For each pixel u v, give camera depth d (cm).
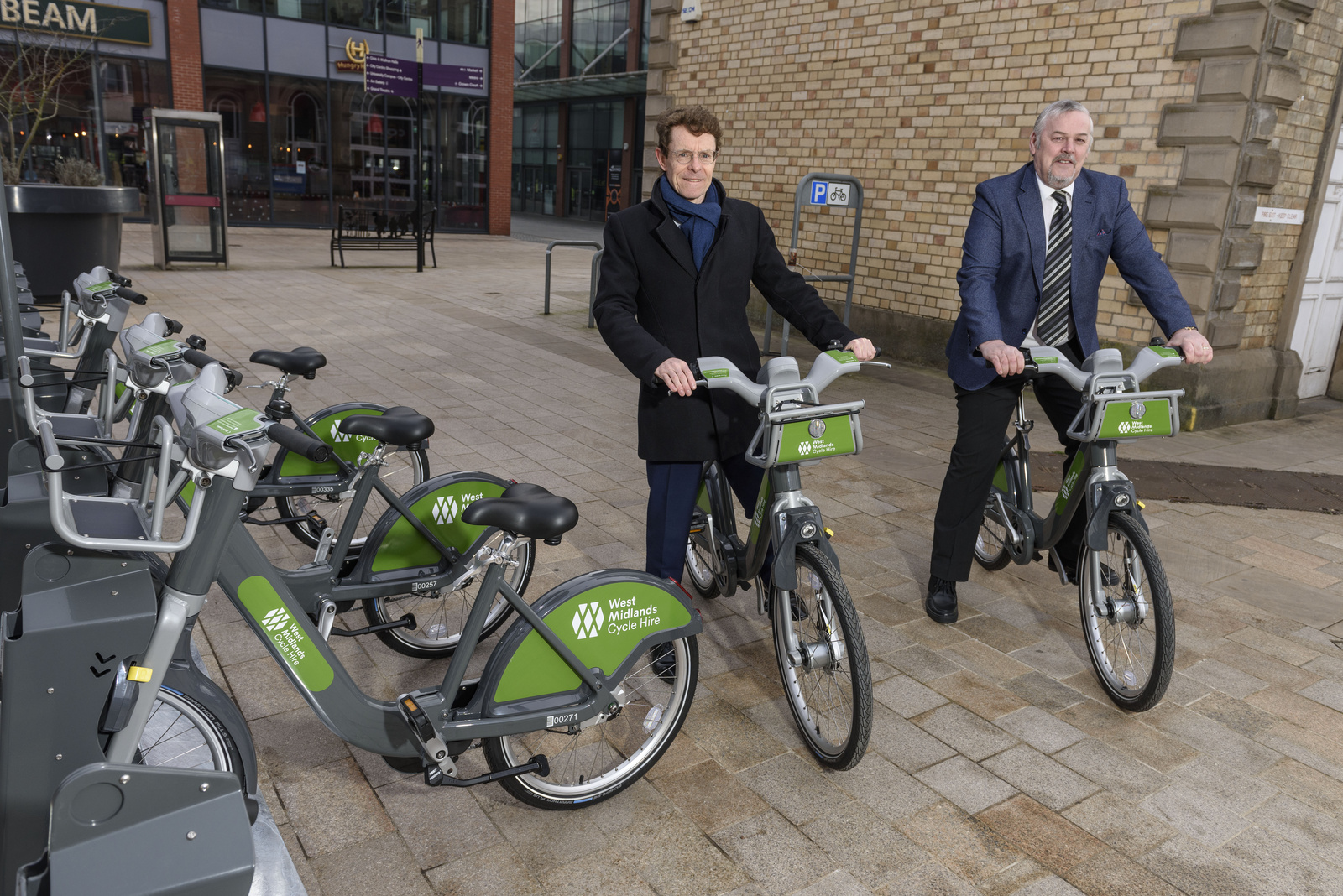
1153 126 698
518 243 2319
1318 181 726
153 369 251
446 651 323
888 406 737
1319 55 689
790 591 268
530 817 242
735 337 292
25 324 418
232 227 2227
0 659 209
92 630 184
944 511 355
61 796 168
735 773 264
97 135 2025
